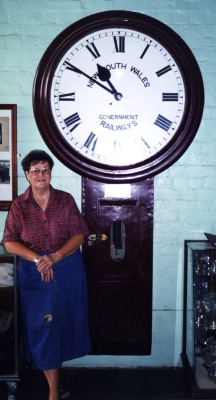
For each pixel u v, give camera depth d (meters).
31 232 2.21
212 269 2.49
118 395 2.45
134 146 2.60
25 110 2.62
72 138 2.60
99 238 2.67
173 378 2.62
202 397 2.36
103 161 2.61
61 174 2.65
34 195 2.25
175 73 2.55
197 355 2.58
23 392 2.48
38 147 2.64
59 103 2.57
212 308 2.52
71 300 2.26
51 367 2.20
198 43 2.58
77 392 2.48
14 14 2.57
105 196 2.65
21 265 2.23
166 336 2.74
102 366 2.75
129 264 2.69
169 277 2.72
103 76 2.56
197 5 2.56
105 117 2.58
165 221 2.69
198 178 2.66
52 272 2.16
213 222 2.69
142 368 2.75
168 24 2.57
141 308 2.70
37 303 2.21
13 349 2.35
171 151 2.60
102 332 2.71
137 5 2.55
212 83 2.60
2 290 2.37
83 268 2.32
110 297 2.70
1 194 2.65
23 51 2.58
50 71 2.54
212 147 2.64
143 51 2.54
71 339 2.29
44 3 2.56
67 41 2.52
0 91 2.61
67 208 2.25
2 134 2.61
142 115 2.58
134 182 2.63
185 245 2.65
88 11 2.55
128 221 2.67
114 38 2.53
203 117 2.62
